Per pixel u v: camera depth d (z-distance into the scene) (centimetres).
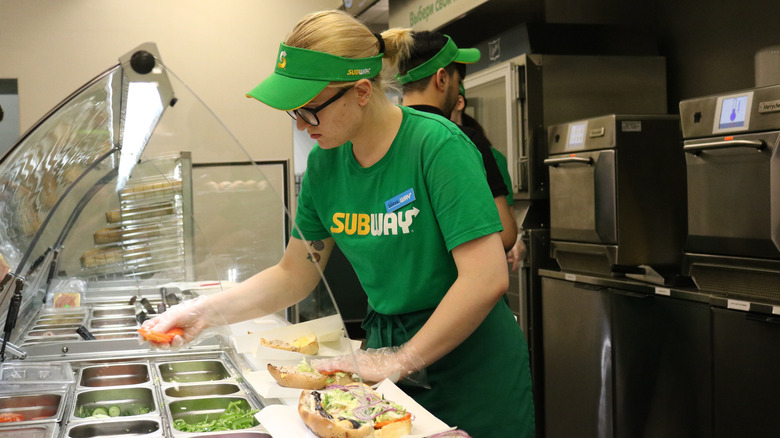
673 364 276
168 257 160
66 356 177
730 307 245
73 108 140
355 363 134
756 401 236
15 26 479
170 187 148
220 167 142
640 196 317
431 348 142
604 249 321
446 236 145
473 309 141
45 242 181
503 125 395
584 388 333
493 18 407
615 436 311
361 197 156
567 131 346
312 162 166
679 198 322
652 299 286
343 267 326
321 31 134
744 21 344
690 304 266
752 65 340
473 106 435
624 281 303
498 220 145
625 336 303
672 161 321
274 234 145
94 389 155
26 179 165
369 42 142
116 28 500
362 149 153
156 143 140
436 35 211
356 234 158
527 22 403
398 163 150
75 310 189
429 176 146
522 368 167
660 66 394
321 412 118
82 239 180
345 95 138
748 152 242
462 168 144
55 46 488
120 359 172
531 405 169
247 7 530
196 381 156
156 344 152
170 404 142
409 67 206
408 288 155
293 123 542
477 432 158
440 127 149
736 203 248
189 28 520
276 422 122
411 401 131
